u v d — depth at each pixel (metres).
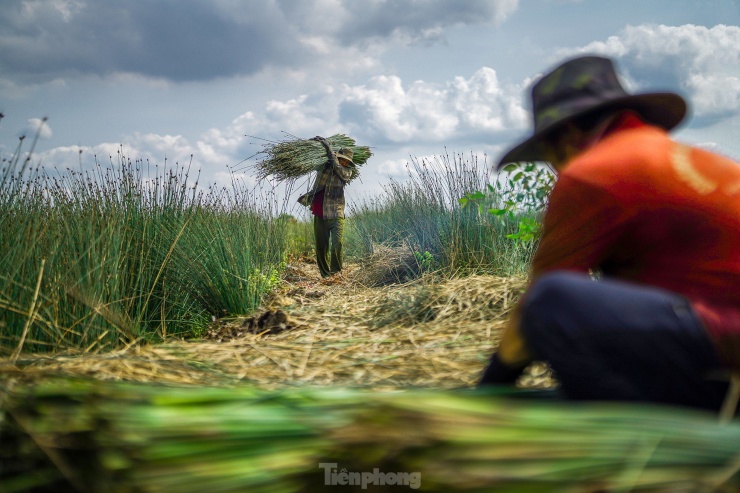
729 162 1.73
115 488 1.38
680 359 1.52
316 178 9.04
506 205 6.06
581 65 1.93
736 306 1.60
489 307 4.43
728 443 1.29
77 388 1.65
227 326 4.73
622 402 1.52
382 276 7.71
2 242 3.65
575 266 1.74
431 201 7.72
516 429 1.29
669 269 1.66
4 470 1.54
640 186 1.65
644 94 1.82
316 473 1.28
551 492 1.20
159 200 5.68
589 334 1.54
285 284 7.45
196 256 5.48
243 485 1.32
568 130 1.93
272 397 1.55
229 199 7.12
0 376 2.16
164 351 3.22
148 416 1.46
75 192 5.02
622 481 1.21
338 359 3.09
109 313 3.95
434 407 1.31
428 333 3.73
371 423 1.27
